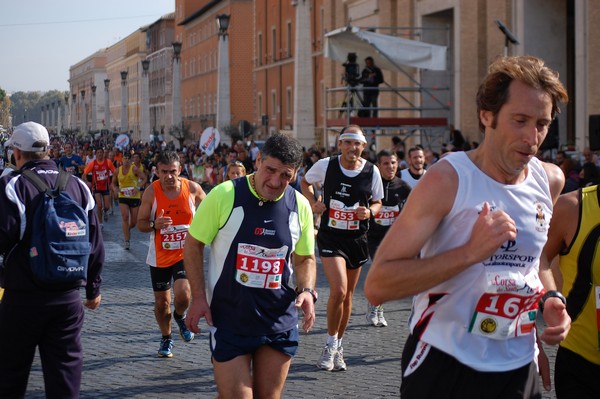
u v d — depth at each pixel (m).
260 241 5.58
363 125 27.31
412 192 3.76
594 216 4.77
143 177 20.98
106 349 10.08
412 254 3.68
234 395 5.42
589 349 4.80
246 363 5.51
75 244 5.84
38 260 5.73
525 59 3.67
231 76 84.25
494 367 3.81
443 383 3.83
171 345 9.74
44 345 5.93
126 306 12.94
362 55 29.47
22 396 5.94
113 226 26.84
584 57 24.45
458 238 3.73
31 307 5.80
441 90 32.62
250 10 84.12
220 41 47.34
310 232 5.85
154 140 88.06
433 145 32.09
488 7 29.25
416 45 27.14
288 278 5.73
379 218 12.10
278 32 66.62
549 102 3.60
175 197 9.48
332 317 8.97
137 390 8.29
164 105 119.12
